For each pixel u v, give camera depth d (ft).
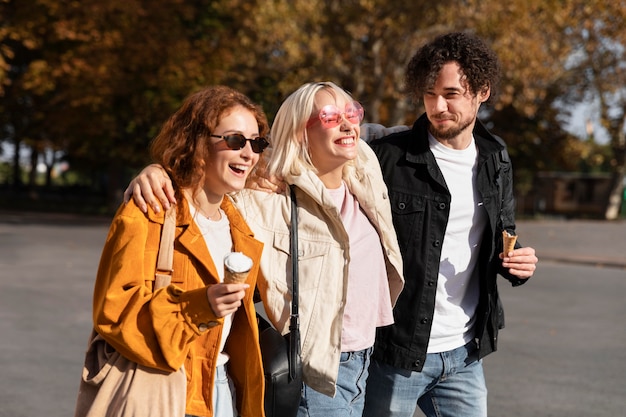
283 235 14.76
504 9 108.06
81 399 12.32
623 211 197.67
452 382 17.19
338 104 15.20
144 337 11.85
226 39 135.44
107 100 135.85
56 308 46.96
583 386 32.71
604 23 135.54
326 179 15.58
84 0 125.59
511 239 16.21
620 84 151.94
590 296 59.26
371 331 15.38
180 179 12.99
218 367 13.42
